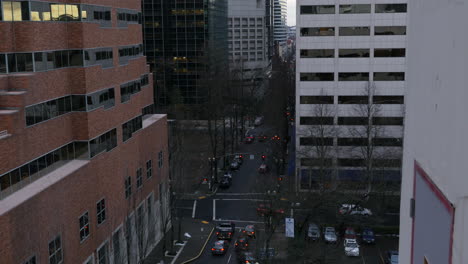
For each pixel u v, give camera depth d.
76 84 31.84
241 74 117.19
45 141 28.97
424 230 6.03
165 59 102.00
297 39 59.78
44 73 28.80
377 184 53.00
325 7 58.78
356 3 58.25
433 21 5.61
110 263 35.84
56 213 27.78
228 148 83.88
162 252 44.16
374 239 44.16
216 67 100.38
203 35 100.50
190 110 95.12
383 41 58.47
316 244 37.75
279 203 42.81
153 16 101.12
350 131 59.28
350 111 59.69
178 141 68.56
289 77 103.19
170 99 101.50
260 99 115.31
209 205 57.72
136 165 41.75
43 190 26.28
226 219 53.12
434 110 5.52
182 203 58.53
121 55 38.50
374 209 52.41
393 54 58.50
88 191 32.12
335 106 59.94
